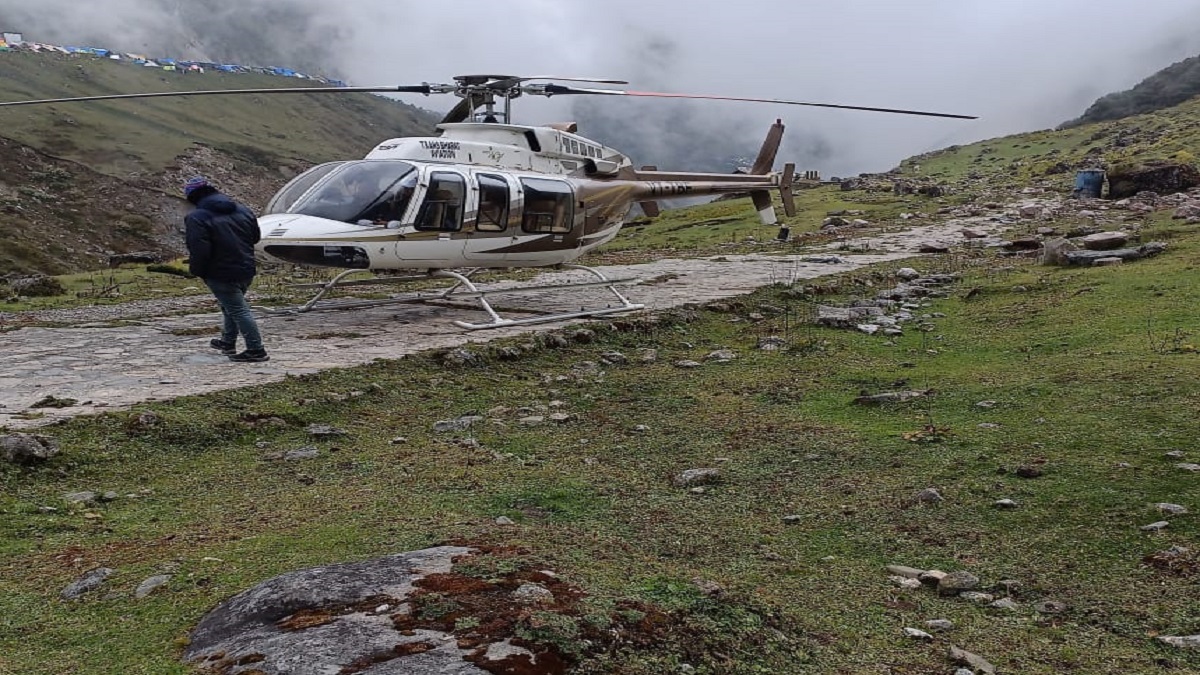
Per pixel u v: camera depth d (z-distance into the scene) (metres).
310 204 10.74
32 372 8.26
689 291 15.80
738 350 10.92
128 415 6.43
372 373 8.59
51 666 2.85
